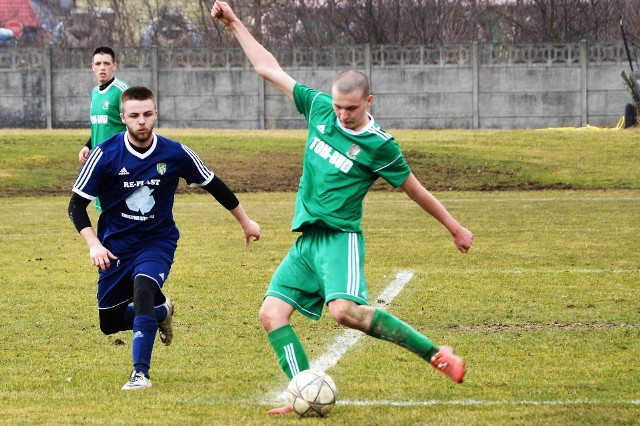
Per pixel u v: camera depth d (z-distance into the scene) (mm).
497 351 17562
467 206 47250
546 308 21844
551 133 72125
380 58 88625
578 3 113625
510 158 63625
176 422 12602
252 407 13594
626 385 14938
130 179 15203
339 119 13523
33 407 13531
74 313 21766
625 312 21297
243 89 88875
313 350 17781
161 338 16797
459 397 14180
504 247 32688
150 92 15148
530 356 17141
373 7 112188
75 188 15109
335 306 13016
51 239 36031
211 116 88938
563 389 14672
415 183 13812
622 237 35125
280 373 16078
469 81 88625
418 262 29469
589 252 31266
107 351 17891
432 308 21953
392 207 47844
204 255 31312
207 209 47531
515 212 44344
